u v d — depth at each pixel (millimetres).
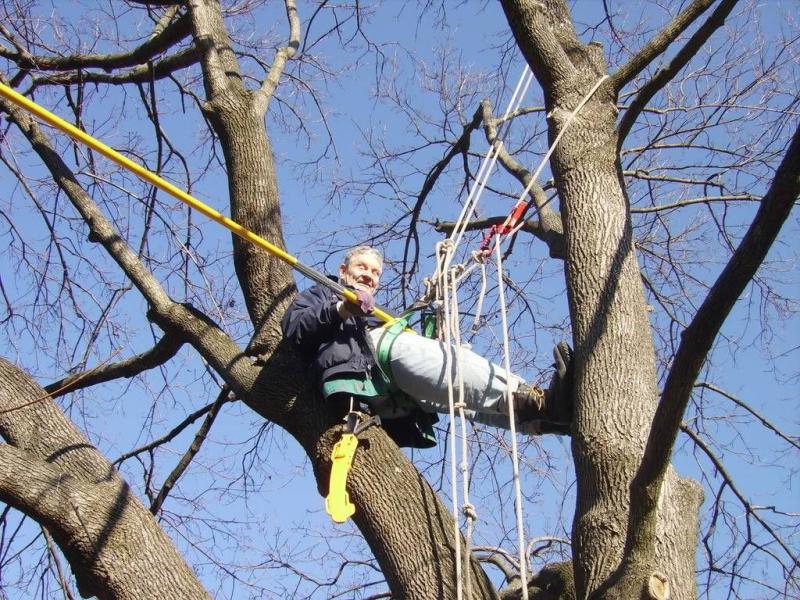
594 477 3980
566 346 4324
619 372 4133
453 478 4027
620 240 4477
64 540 4461
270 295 4941
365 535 4266
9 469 4535
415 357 4324
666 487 4027
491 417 4660
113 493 4629
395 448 4375
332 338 4367
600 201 4578
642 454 3961
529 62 5094
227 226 4258
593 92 4883
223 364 4848
